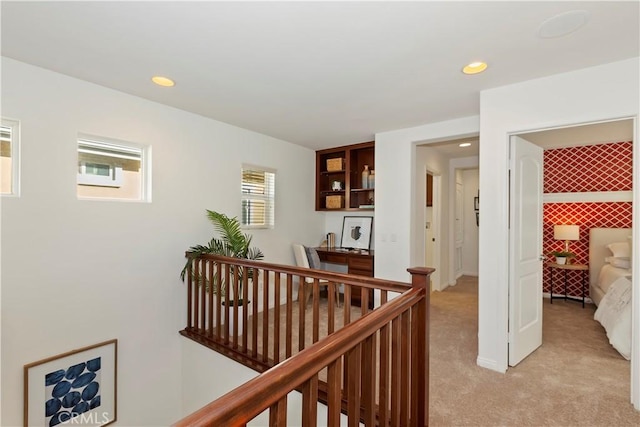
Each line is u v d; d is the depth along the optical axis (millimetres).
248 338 3191
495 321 2609
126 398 2848
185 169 3303
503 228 2584
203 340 3012
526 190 2797
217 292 2996
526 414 2027
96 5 1606
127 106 2834
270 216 4395
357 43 1947
